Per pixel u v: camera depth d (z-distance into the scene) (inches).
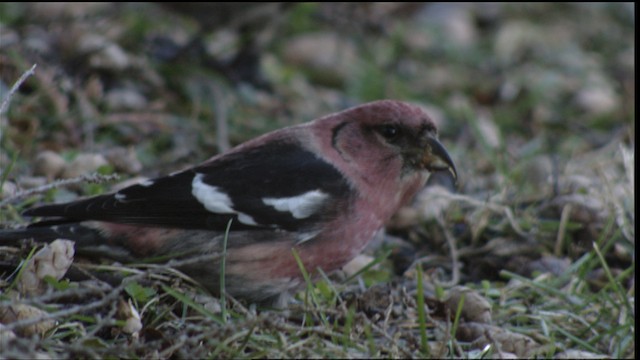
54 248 304.2
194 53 562.9
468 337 330.3
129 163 447.5
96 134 482.0
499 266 417.4
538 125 625.0
